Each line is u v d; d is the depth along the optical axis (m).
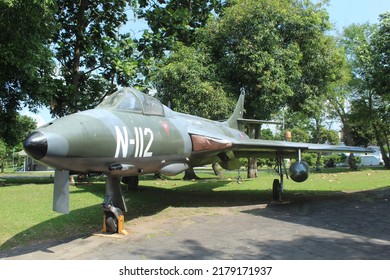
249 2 18.05
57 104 17.88
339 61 20.62
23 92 16.08
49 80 16.44
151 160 7.69
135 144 7.05
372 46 20.44
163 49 19.86
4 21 13.80
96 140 6.17
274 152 12.05
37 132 5.45
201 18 22.52
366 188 14.41
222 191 14.02
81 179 17.75
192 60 17.92
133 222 8.08
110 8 19.00
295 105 20.62
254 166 21.34
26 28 14.38
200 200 11.56
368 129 40.75
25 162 57.53
